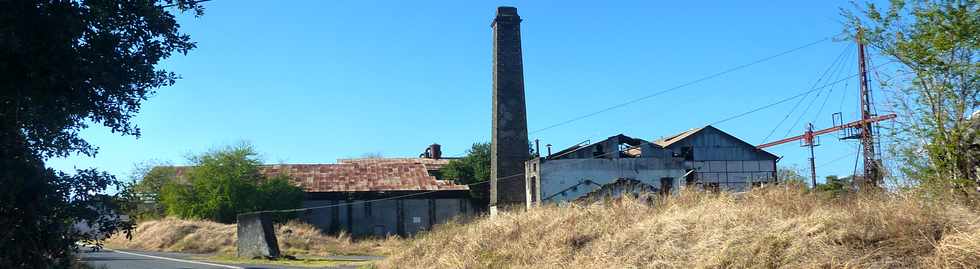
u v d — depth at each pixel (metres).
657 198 14.59
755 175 52.72
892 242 8.38
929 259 7.75
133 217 6.90
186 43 6.81
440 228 19.38
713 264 9.84
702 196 13.54
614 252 12.12
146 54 6.58
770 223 10.17
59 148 6.46
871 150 13.20
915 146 10.97
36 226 6.14
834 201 10.77
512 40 43.31
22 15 5.86
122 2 6.34
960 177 10.39
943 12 10.70
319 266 22.91
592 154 46.69
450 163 60.88
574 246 13.50
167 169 52.31
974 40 10.57
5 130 5.91
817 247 8.85
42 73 5.98
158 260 26.48
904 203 9.26
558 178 44.25
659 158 46.59
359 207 51.88
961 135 10.52
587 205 15.93
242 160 49.34
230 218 47.56
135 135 6.79
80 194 6.38
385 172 55.97
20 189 5.94
